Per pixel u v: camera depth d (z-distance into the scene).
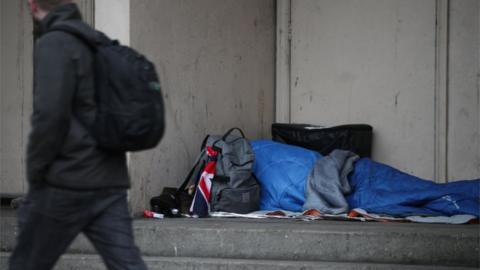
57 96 7.50
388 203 14.12
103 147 7.94
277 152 15.30
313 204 14.27
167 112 14.62
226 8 16.27
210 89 15.86
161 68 14.41
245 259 12.17
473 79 15.83
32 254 7.93
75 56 7.74
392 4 16.42
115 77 7.89
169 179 14.83
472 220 13.21
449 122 15.99
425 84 16.19
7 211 14.75
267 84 17.56
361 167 14.97
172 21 14.70
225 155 14.38
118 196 8.12
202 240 12.40
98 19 13.82
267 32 17.53
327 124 16.98
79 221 7.96
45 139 7.50
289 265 11.67
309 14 17.12
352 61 16.75
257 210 14.60
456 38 15.91
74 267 12.27
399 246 11.80
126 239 8.13
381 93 16.52
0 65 16.45
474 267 11.63
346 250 11.92
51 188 7.80
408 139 16.30
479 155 15.81
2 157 16.52
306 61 17.17
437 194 13.98
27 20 16.27
